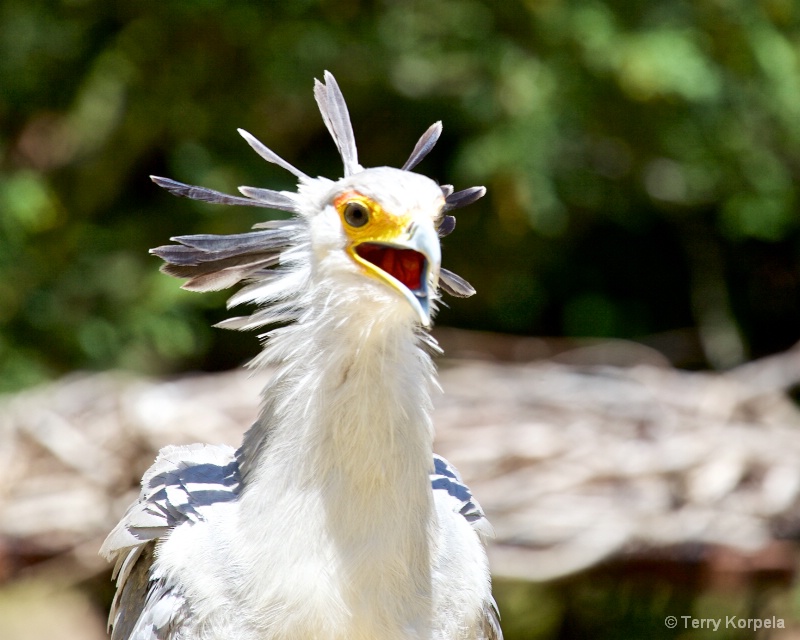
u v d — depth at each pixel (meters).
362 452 4.26
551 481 8.14
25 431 8.80
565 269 15.35
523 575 7.57
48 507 8.04
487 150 12.64
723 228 14.82
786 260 15.52
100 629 11.32
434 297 4.62
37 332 12.95
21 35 13.30
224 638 4.35
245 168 13.43
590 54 12.63
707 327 14.97
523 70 12.79
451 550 4.63
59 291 13.09
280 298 4.71
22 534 7.82
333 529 4.26
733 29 13.05
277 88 13.16
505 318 14.99
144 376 12.89
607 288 15.52
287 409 4.41
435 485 5.09
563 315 15.29
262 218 13.05
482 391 9.97
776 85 13.27
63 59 13.46
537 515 7.82
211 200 4.70
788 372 10.66
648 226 15.42
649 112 13.31
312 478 4.29
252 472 4.55
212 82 13.34
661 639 10.73
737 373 10.80
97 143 13.30
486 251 14.14
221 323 4.67
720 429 8.99
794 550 7.88
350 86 13.67
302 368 4.42
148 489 4.93
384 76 13.42
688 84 12.32
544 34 12.93
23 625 11.63
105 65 12.95
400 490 4.30
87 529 7.91
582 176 13.80
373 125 14.39
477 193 5.01
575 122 13.11
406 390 4.32
